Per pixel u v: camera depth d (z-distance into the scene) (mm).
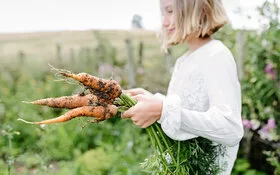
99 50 8242
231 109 1707
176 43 1922
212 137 1717
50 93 6262
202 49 1861
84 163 4086
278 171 3367
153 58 7906
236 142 1733
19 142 5156
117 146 4480
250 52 4410
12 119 5508
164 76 6473
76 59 8359
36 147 4785
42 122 1760
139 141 4418
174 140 1846
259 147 4059
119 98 1807
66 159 4703
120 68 7586
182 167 1820
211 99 1749
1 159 4445
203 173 1857
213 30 1904
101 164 4047
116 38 10016
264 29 4172
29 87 6590
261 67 4312
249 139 4133
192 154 1796
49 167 3477
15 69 7988
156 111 1716
